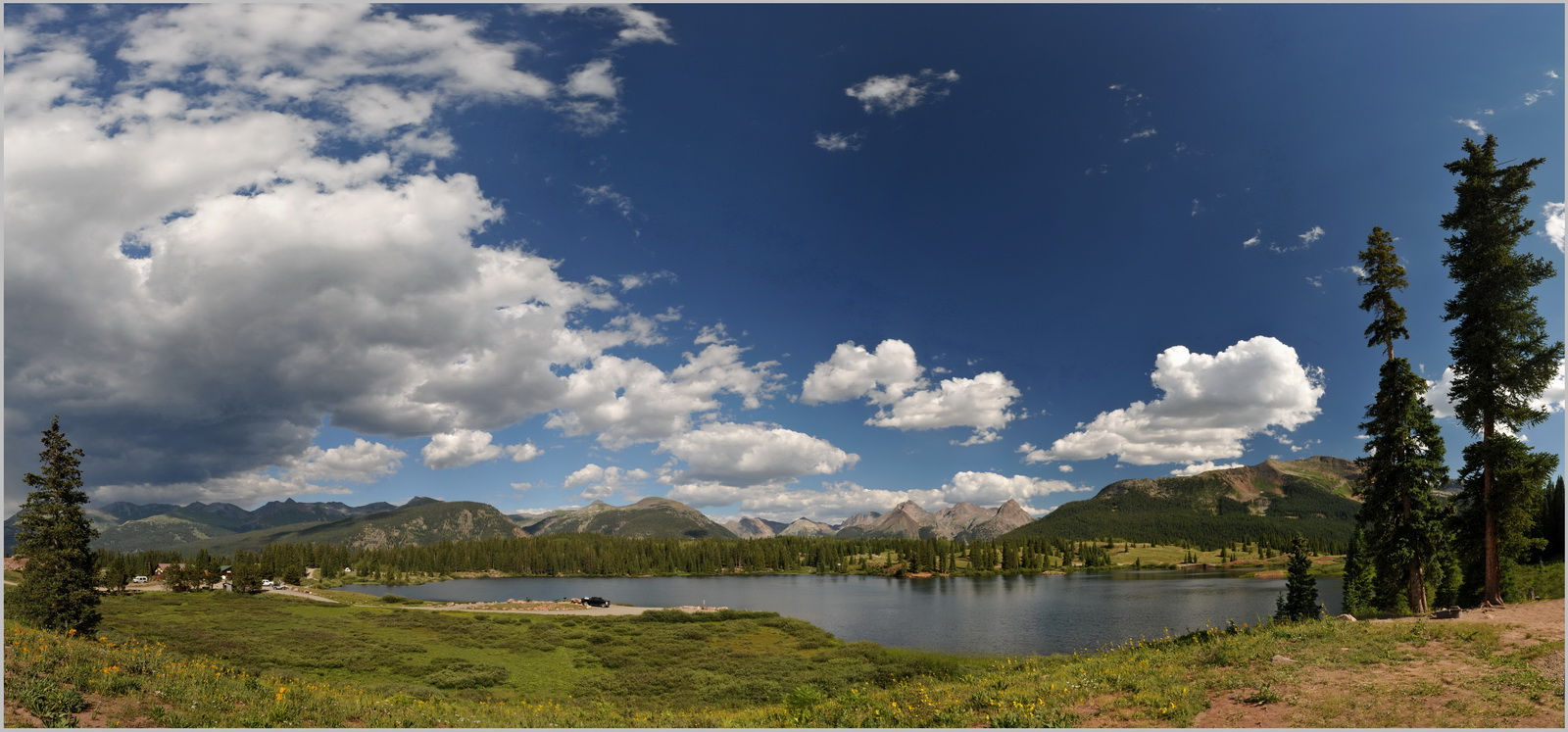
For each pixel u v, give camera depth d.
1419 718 17.25
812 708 26.23
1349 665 21.94
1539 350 33.28
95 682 17.66
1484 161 34.78
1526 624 25.62
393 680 46.88
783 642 72.75
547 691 45.88
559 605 113.06
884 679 43.69
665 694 44.19
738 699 41.84
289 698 20.27
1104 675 23.77
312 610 95.94
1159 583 176.38
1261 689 20.08
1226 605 112.88
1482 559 36.47
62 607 50.38
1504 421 34.25
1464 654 22.22
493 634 70.38
